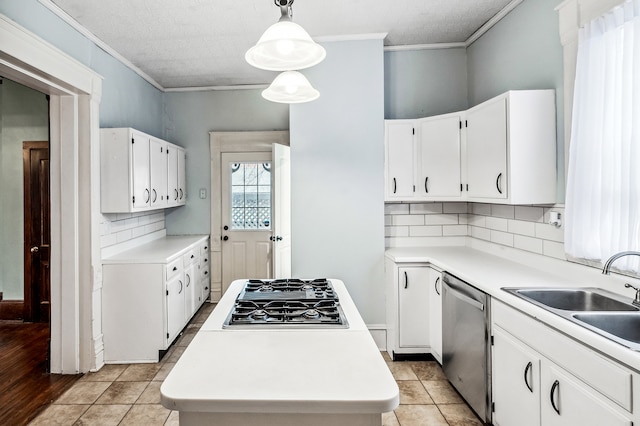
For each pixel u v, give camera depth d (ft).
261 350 4.37
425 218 11.78
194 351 4.34
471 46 11.39
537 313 5.42
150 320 10.44
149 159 11.70
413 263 10.00
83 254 9.83
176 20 9.43
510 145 7.88
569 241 7.14
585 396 4.54
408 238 11.78
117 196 10.42
